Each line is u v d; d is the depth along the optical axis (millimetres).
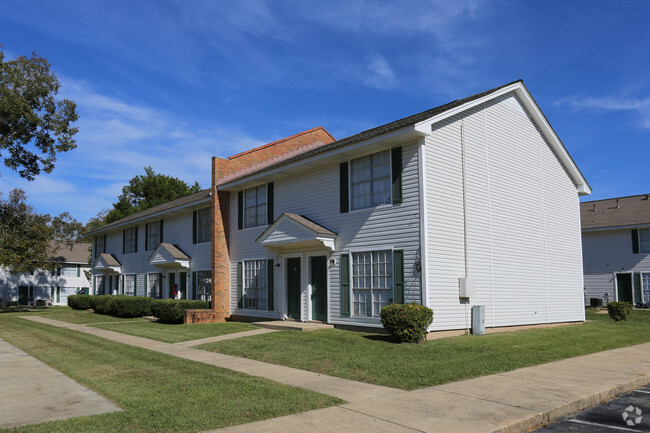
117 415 6082
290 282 16734
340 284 14562
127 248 30156
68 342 13555
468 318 13422
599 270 28984
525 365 9320
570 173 18641
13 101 24297
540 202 16922
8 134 25312
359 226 14156
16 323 20656
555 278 17141
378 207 13625
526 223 16141
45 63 26078
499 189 15180
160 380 8148
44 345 13125
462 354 10117
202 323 18172
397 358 9781
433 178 12875
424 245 12328
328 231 14719
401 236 12930
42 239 33438
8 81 24797
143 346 12695
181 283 23922
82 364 9875
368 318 13492
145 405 6520
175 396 7012
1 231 31516
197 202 21062
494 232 14766
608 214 29906
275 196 17656
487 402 6699
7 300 42094
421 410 6328
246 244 18875
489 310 14219
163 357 10555
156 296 26156
